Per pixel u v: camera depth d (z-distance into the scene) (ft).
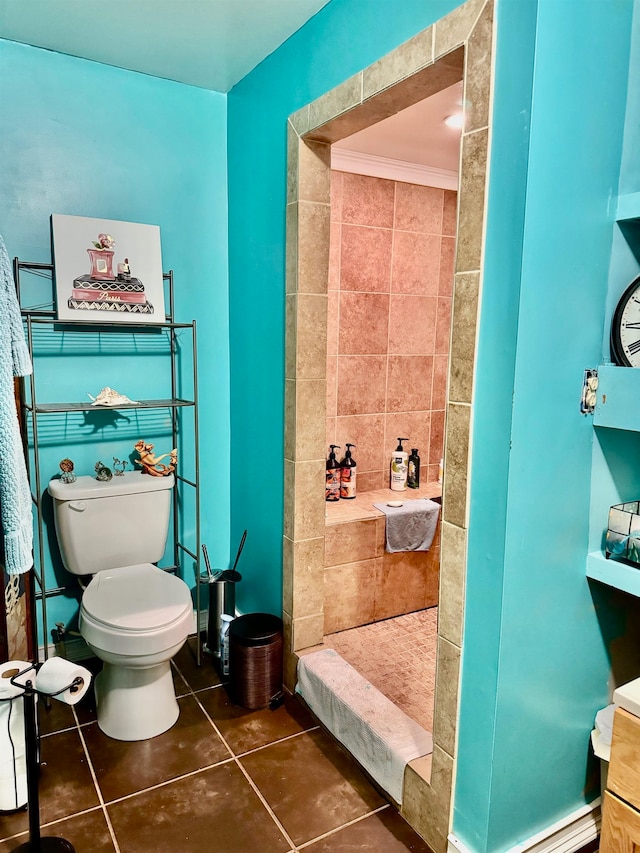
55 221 7.13
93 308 7.32
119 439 8.18
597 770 5.51
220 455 9.07
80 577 7.72
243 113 7.86
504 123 4.10
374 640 8.68
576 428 4.69
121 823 5.50
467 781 4.91
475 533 4.63
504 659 4.55
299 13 6.15
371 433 10.04
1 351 4.68
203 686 7.72
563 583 4.85
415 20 4.85
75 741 6.61
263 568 8.24
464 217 4.47
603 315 4.73
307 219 6.74
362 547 8.81
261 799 5.83
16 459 4.82
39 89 7.05
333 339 9.34
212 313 8.68
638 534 4.71
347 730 6.42
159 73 7.66
